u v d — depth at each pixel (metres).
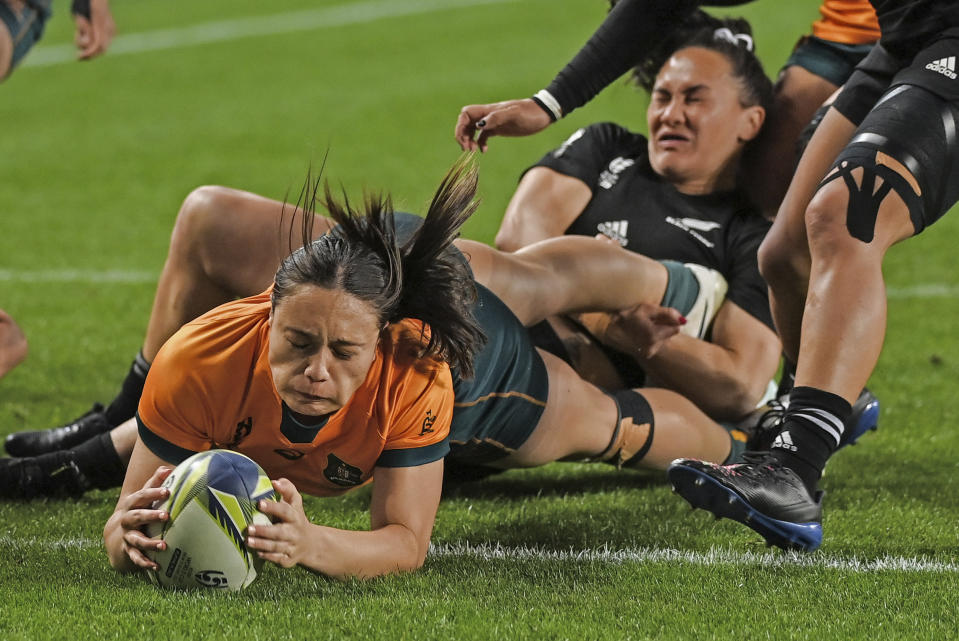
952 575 11.10
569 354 15.39
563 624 9.62
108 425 14.62
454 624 9.58
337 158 38.91
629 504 13.85
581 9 62.53
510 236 16.45
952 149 11.20
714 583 10.84
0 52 17.97
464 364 10.30
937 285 26.22
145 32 62.03
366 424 10.16
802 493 11.05
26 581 10.60
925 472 15.13
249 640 9.19
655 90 16.52
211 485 9.75
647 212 16.41
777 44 50.25
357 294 9.15
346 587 10.30
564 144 17.23
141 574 10.50
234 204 13.09
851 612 10.08
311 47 56.97
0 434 16.52
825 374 10.96
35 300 24.70
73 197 35.00
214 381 9.95
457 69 51.16
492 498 14.24
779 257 12.54
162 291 13.62
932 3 11.56
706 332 15.45
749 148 16.67
